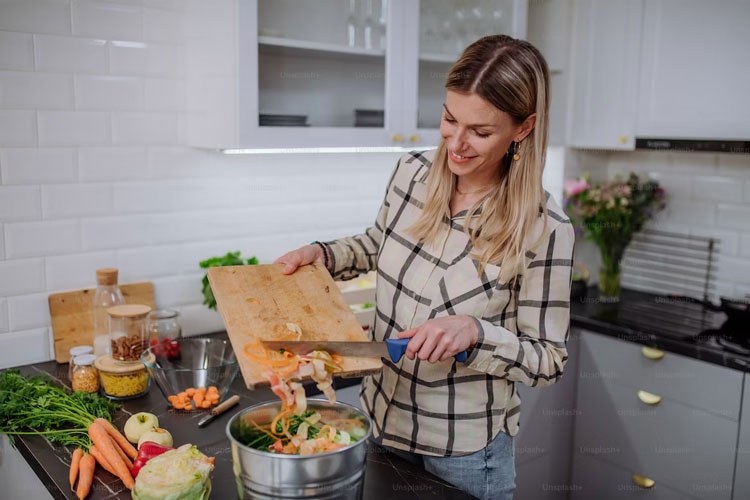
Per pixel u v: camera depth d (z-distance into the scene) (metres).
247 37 1.95
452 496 1.37
